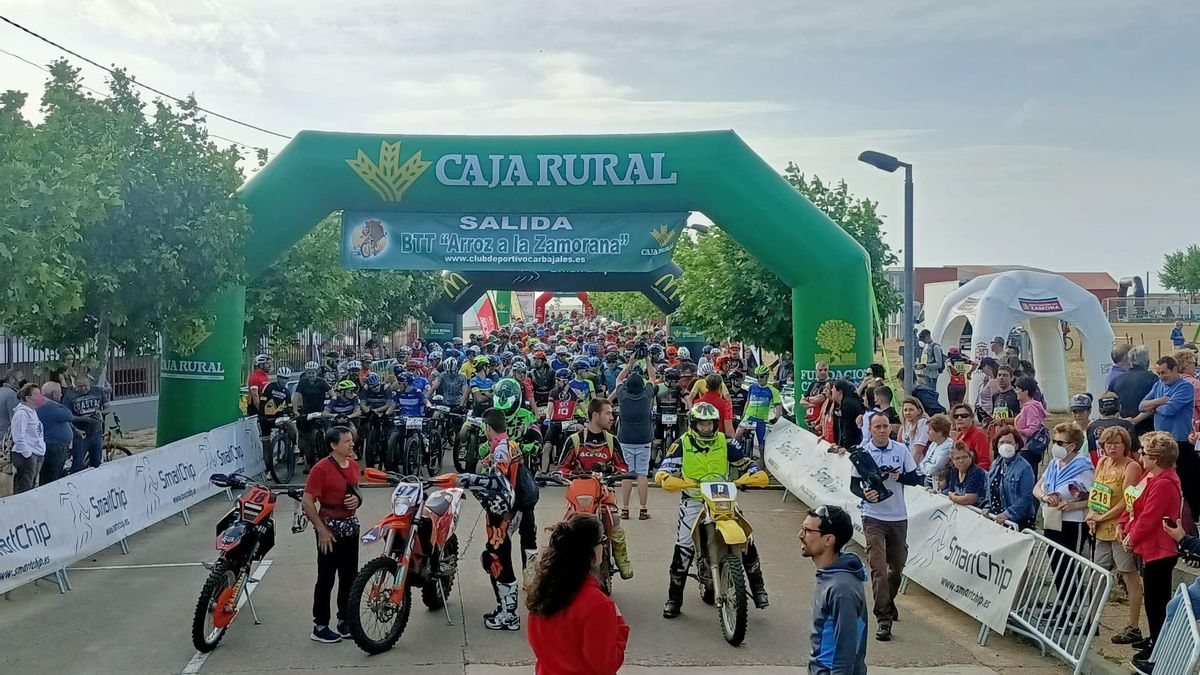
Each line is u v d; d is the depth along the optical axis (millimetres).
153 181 13438
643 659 7637
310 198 15453
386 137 15438
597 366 22766
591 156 15367
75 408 13656
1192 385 10703
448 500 8188
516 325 62625
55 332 14266
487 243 15992
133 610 8797
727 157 15359
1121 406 11836
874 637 8289
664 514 13289
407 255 15969
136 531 11312
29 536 9016
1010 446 8773
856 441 12695
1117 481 7828
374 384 15836
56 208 10125
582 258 15922
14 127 10008
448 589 8703
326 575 7883
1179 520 7113
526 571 5117
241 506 7840
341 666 7355
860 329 15781
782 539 12000
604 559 8898
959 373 18812
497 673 7242
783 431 15383
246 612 8695
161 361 15625
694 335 33531
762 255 15898
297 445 15656
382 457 15609
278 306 20422
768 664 7539
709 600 9156
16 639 7977
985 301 21953
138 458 11547
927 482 10250
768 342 19781
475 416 15641
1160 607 7102
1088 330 22078
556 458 15828
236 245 14680
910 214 14969
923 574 9391
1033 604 7867
